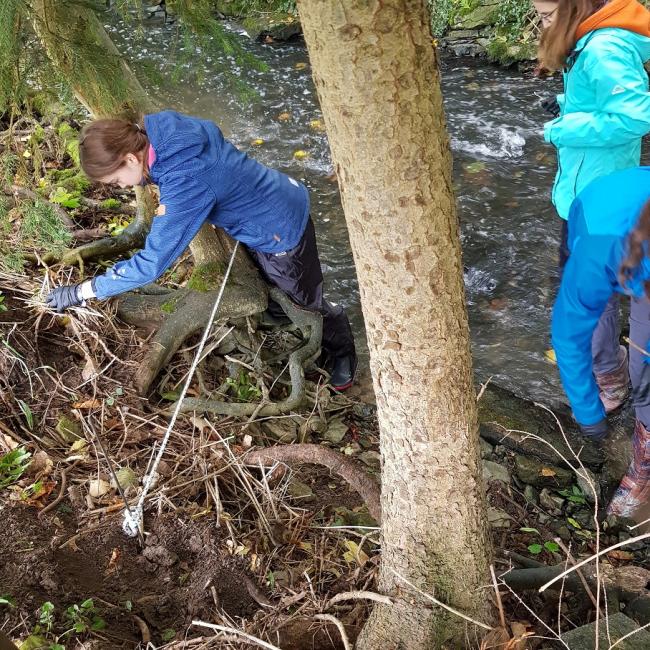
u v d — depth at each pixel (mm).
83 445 2900
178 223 2723
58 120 5023
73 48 2781
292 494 2938
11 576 2277
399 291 1663
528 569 2660
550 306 4418
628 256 1818
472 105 6559
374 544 2732
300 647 2260
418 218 1556
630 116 2689
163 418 3170
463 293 1763
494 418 3711
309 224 3141
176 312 3529
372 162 1481
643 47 2697
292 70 7270
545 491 3354
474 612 2188
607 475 3467
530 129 6121
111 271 2900
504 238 4945
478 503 2076
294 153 5973
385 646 2166
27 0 2672
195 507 2707
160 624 2330
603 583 2393
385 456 2045
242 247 3670
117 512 2633
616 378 3479
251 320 3686
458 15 7605
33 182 3695
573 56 2840
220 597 2412
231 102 6645
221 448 3020
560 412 3795
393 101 1398
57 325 3451
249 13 7008
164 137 2594
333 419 3621
